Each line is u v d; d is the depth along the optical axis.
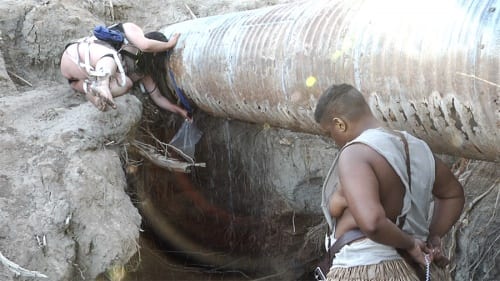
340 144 3.20
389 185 2.94
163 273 7.22
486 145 3.34
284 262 7.11
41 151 4.85
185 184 7.11
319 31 4.27
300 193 6.73
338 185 3.12
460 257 5.16
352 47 3.92
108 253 4.52
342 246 3.04
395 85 3.64
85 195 4.64
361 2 4.12
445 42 3.35
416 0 3.69
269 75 4.68
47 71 6.63
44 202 4.50
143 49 5.72
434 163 3.10
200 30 5.68
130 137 5.67
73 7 7.00
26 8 6.65
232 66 5.05
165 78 6.02
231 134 6.83
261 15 5.09
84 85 5.41
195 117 6.43
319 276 3.29
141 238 6.92
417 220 3.06
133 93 6.30
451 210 3.21
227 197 7.13
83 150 4.96
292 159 6.69
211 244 7.44
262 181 6.87
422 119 3.60
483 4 3.26
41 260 4.25
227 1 8.05
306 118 4.57
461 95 3.27
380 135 2.99
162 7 7.84
